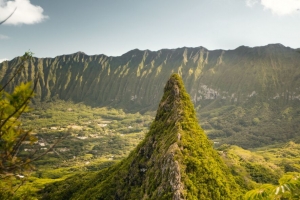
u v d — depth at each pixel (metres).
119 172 112.56
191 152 80.00
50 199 144.50
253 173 141.25
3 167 11.23
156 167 86.00
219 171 81.06
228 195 73.06
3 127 11.10
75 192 141.88
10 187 14.03
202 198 68.19
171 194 68.31
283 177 11.09
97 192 111.50
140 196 87.62
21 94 10.74
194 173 73.25
